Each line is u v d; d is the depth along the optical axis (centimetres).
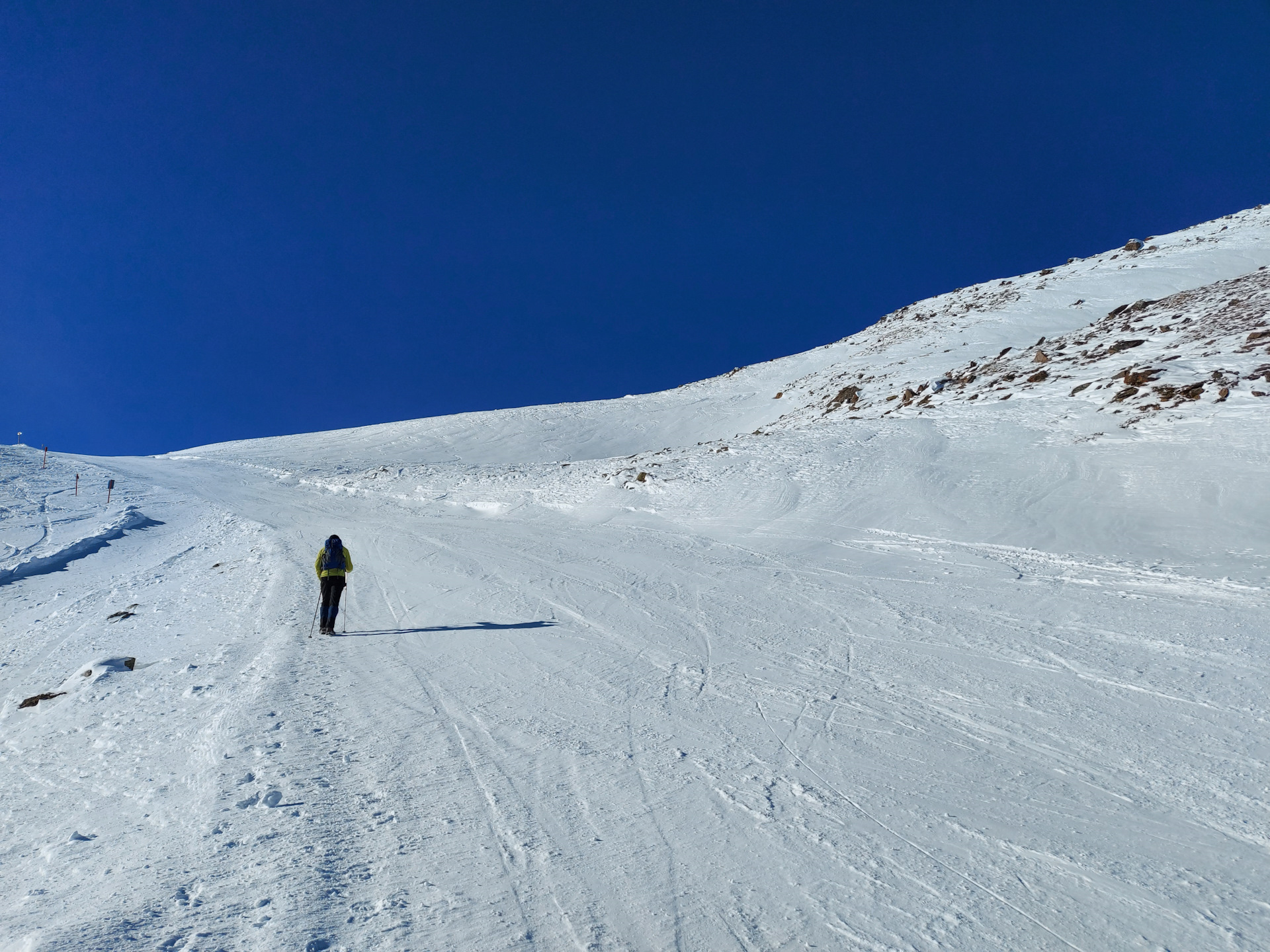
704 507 1895
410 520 2445
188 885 351
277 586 1409
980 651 693
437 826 407
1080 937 293
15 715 836
